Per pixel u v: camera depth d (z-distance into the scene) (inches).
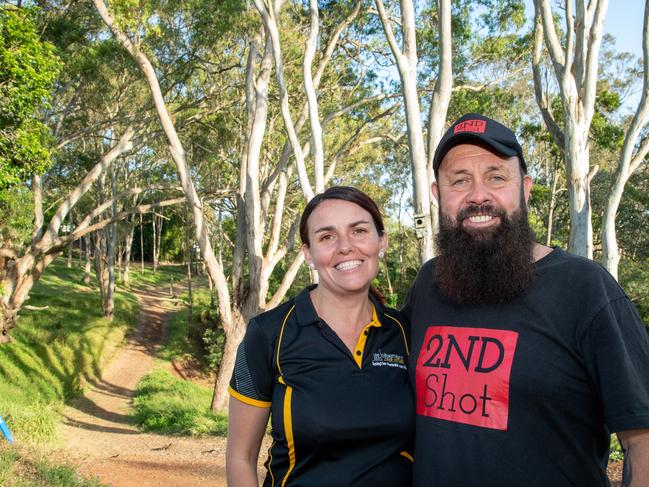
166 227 2783.0
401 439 85.4
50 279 1672.0
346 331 92.0
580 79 437.1
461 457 75.3
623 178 458.6
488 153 84.5
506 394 74.1
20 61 442.0
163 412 690.2
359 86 824.9
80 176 1091.9
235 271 739.4
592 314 71.9
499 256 78.4
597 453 74.7
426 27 693.9
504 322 77.4
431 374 81.4
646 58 443.8
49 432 512.4
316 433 84.1
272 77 801.6
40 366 845.8
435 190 91.7
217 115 871.7
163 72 745.6
